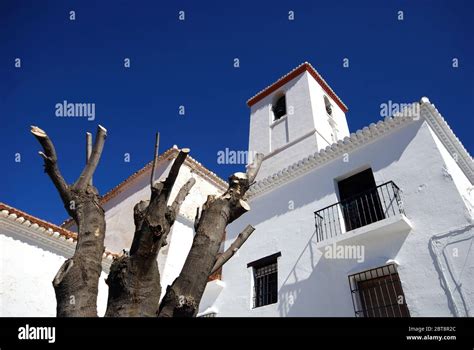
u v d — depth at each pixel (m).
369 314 6.98
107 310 2.97
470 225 6.45
